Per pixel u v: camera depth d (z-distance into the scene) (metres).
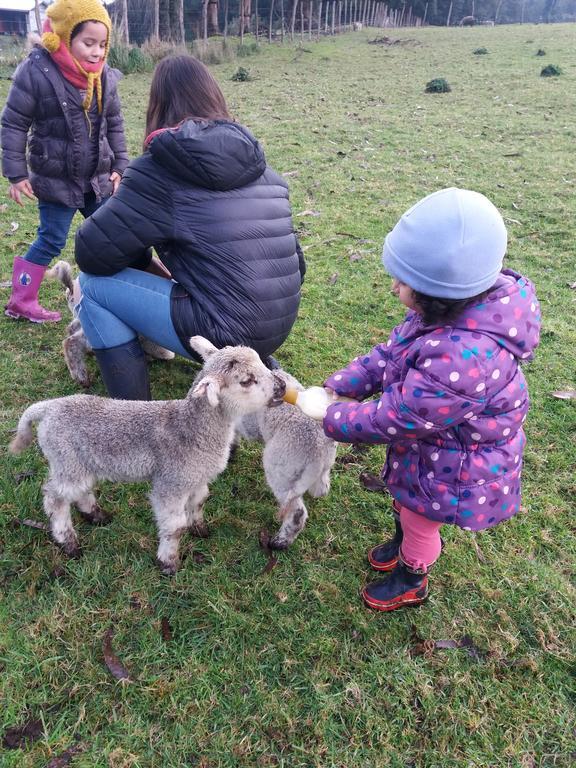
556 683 2.76
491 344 2.28
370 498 3.77
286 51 24.78
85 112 4.51
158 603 3.04
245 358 3.10
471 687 2.72
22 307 5.27
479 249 2.17
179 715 2.57
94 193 4.98
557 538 3.52
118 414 3.13
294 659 2.81
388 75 19.69
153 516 3.53
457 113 14.22
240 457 4.07
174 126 3.54
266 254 3.62
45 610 2.94
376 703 2.66
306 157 10.66
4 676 2.67
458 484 2.54
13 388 4.51
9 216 7.57
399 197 8.88
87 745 2.47
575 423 4.39
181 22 22.16
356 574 3.28
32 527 3.38
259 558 3.32
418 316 2.59
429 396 2.29
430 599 3.12
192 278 3.60
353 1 38.56
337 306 5.91
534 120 13.43
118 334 3.86
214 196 3.43
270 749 2.49
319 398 2.70
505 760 2.48
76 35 4.21
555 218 8.18
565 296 6.23
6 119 4.48
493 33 32.69
